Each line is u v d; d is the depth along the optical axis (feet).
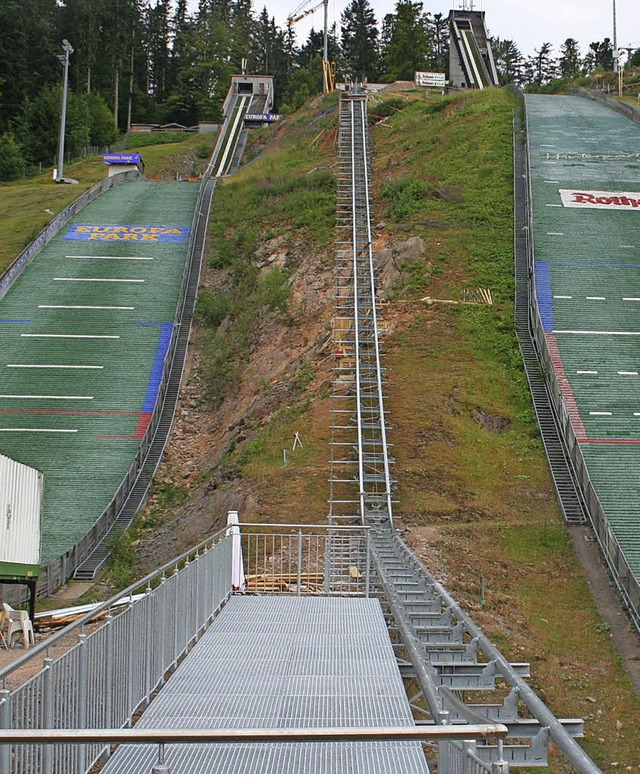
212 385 169.07
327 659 46.16
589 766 19.99
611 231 195.72
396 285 174.91
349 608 63.82
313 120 338.34
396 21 532.73
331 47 595.47
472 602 85.87
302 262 196.03
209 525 115.34
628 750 65.10
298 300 180.45
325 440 126.21
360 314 163.12
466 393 137.80
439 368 144.77
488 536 103.60
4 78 427.74
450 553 96.89
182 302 193.77
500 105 289.74
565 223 199.21
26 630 75.10
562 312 160.25
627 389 137.18
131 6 511.40
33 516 88.02
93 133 425.28
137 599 40.93
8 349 174.60
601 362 144.66
